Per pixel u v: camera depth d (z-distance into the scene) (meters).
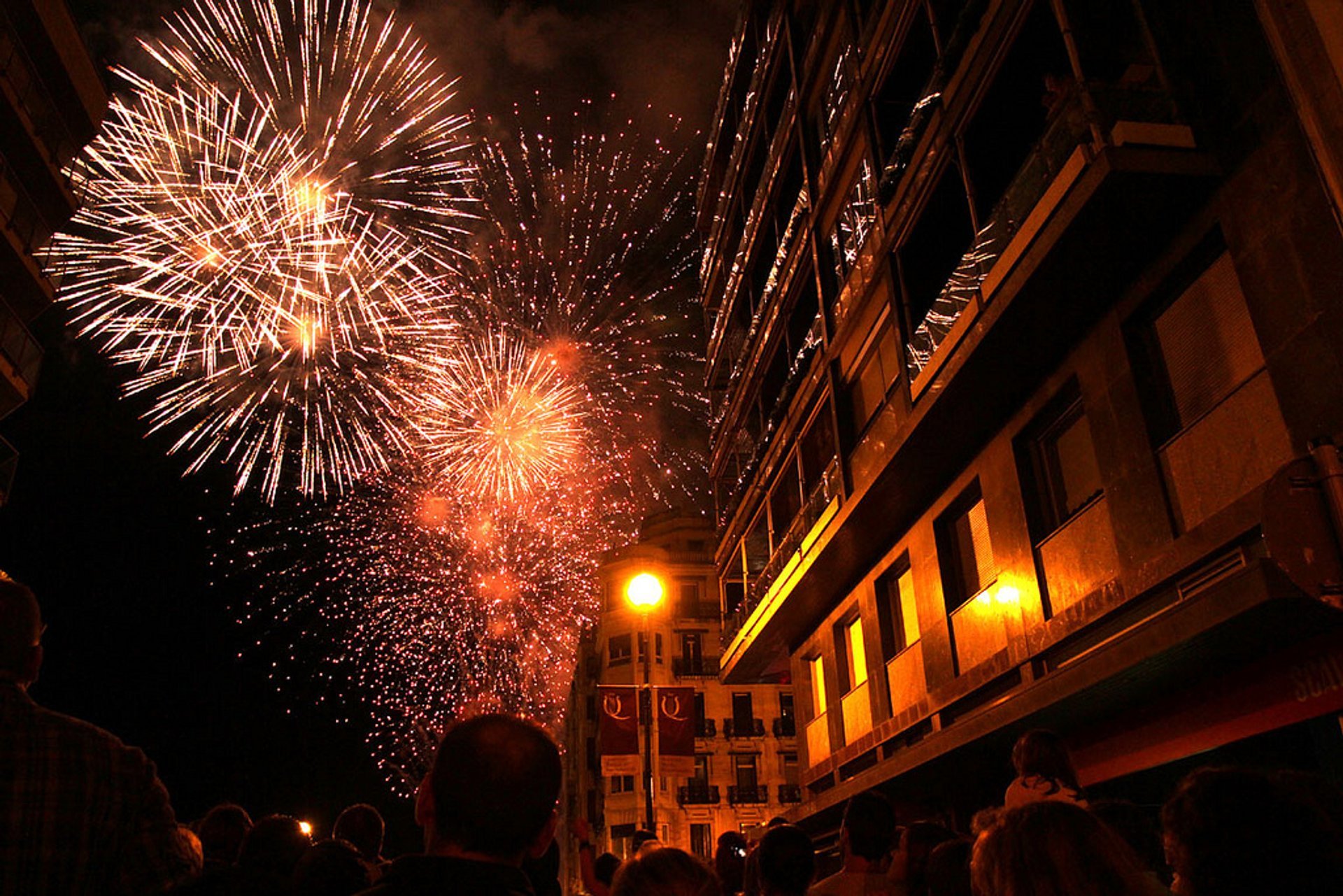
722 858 8.38
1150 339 11.03
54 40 23.19
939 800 16.33
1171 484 10.38
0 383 22.91
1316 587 4.82
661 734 16.41
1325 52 8.08
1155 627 8.89
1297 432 8.59
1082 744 11.49
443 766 2.52
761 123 25.00
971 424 14.09
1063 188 10.36
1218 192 9.68
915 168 14.93
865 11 18.12
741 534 26.03
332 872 4.18
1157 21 10.51
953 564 15.91
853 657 20.91
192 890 3.88
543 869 4.73
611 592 53.25
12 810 2.85
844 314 18.28
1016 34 12.09
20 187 23.42
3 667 3.09
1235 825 2.65
